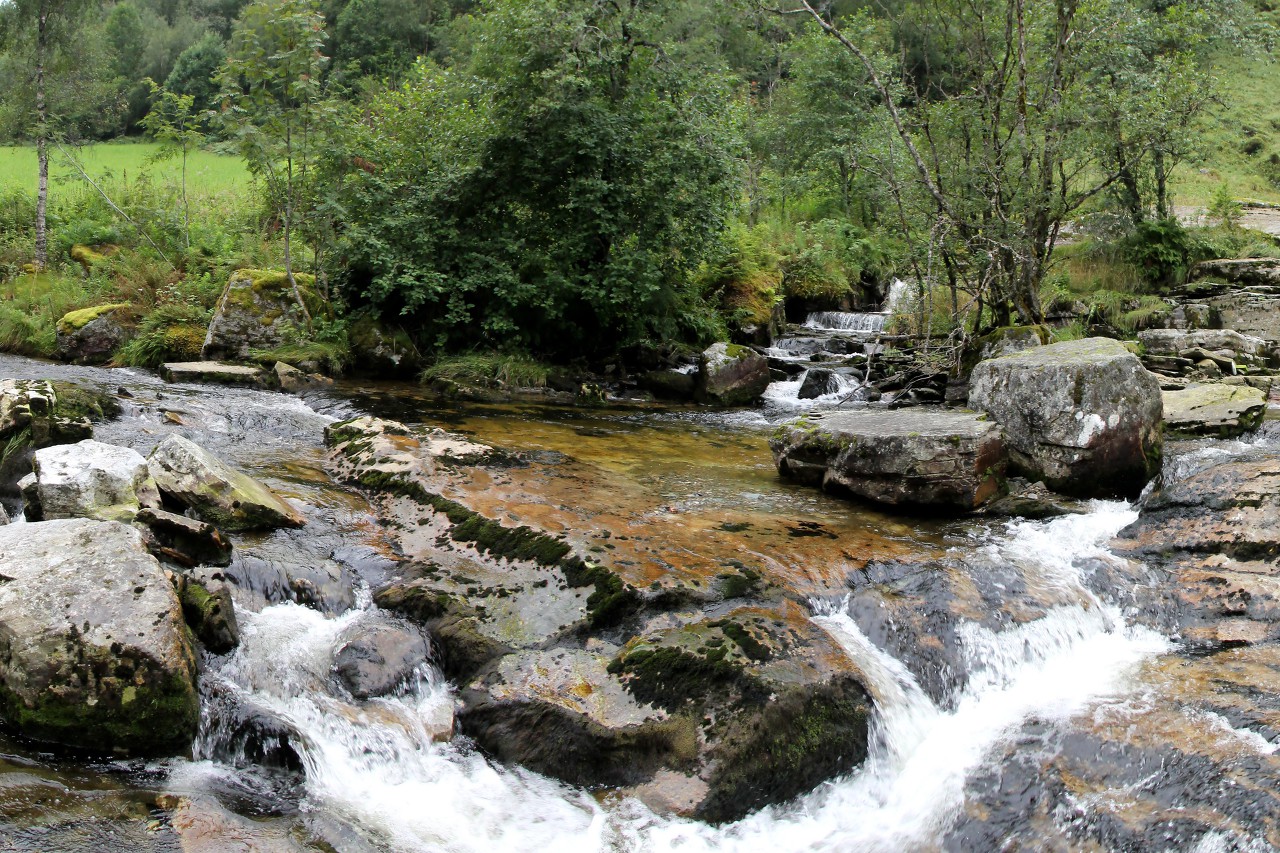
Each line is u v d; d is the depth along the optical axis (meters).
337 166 13.73
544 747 4.54
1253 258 17.44
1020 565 6.12
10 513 6.45
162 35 48.03
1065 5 11.88
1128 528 6.86
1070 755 4.41
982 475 7.36
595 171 14.09
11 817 3.42
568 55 13.38
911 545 6.50
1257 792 3.84
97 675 4.04
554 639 5.13
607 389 13.90
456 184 14.10
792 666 4.77
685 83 14.53
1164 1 16.47
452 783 4.42
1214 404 9.52
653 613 5.25
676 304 15.66
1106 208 17.62
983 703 5.08
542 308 14.23
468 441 8.19
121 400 8.98
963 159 12.63
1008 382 7.95
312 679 4.75
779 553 6.11
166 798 3.76
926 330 13.20
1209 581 6.00
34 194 19.48
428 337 13.98
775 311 17.91
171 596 4.46
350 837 3.84
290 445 8.48
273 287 13.26
